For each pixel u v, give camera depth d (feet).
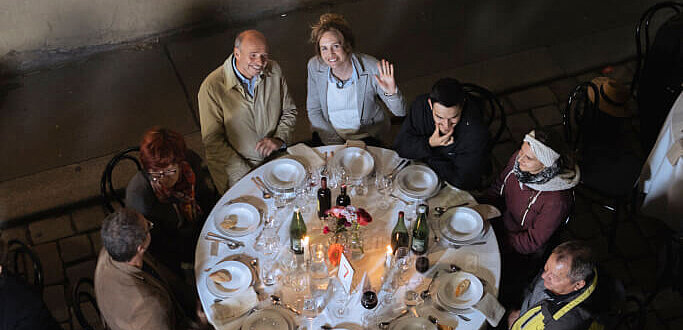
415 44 18.48
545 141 9.52
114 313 9.37
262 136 13.20
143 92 17.40
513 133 15.99
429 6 19.69
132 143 16.08
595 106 12.80
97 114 16.84
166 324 9.51
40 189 15.01
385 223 10.86
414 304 9.55
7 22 16.66
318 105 13.41
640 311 9.68
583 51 17.99
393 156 12.08
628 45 18.07
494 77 17.39
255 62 11.59
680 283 11.43
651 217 13.01
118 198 12.26
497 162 15.30
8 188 15.03
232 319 9.43
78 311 9.89
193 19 18.83
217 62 18.17
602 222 14.03
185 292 10.80
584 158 12.69
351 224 9.77
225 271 10.02
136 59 18.34
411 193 11.12
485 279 9.89
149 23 18.35
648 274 13.16
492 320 9.35
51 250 13.88
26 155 15.83
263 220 10.85
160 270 10.50
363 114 13.28
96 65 18.20
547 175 9.80
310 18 19.43
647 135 14.55
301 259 10.34
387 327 9.21
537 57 17.88
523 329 9.62
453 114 10.68
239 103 12.33
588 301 8.93
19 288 9.23
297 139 16.03
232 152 12.76
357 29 19.03
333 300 9.64
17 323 9.23
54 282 13.33
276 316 9.34
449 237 10.41
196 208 11.87
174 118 16.74
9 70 17.78
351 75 12.60
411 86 17.20
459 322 9.29
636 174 12.30
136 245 8.86
